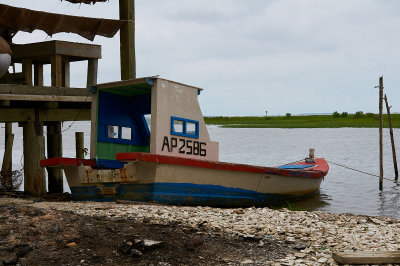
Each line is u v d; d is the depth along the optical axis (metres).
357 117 116.50
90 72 16.28
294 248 6.42
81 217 6.98
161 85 10.38
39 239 5.75
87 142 48.28
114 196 10.60
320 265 5.69
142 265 5.23
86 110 15.13
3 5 14.20
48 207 8.23
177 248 5.92
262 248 6.35
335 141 51.56
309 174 14.32
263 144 48.03
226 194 11.49
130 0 15.90
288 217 8.43
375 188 18.48
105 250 5.59
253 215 8.45
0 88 12.34
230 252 6.06
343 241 6.95
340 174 23.44
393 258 5.73
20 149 38.88
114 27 15.94
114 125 12.06
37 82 17.28
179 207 9.12
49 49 15.19
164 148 10.35
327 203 14.80
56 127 16.20
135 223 6.97
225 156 35.09
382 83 19.80
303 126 89.69
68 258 5.25
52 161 11.02
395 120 96.00
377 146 44.00
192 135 11.17
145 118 13.08
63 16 15.20
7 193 13.91
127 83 10.77
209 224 7.45
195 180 10.62
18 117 13.46
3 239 5.70
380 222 8.62
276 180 12.88
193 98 11.33
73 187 11.26
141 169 9.90
